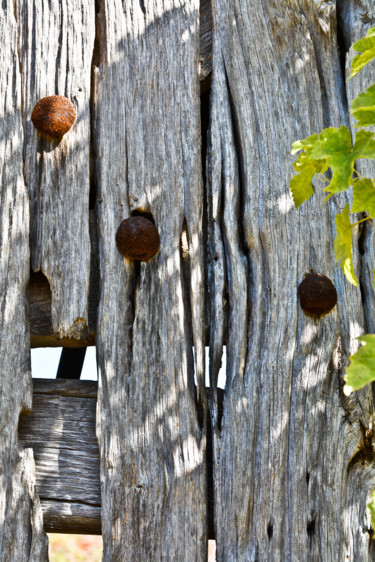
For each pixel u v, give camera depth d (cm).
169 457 203
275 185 225
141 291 215
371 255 223
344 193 227
